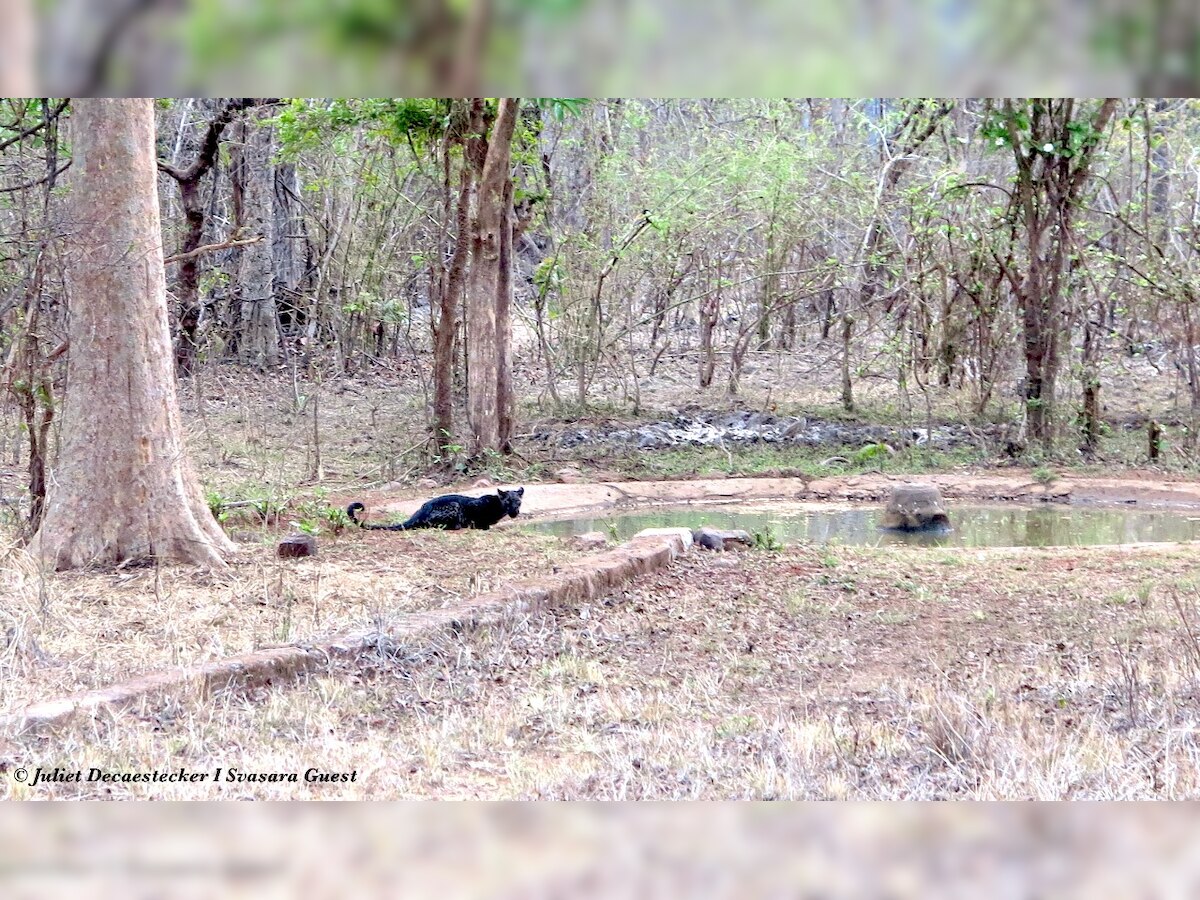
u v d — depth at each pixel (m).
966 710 5.34
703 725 5.57
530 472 15.49
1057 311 16.70
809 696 6.17
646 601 8.35
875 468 16.28
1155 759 4.80
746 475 15.66
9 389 9.17
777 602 8.47
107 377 8.60
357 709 5.73
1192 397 16.83
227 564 8.94
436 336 15.57
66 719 5.13
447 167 16.19
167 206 23.19
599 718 5.72
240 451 15.88
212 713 5.45
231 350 22.83
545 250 25.73
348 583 8.41
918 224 18.44
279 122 16.02
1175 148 19.36
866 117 21.58
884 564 10.04
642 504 14.65
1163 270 16.67
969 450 17.27
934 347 19.12
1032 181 16.45
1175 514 14.12
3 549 7.29
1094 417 16.97
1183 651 6.79
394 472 15.23
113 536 8.58
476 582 8.34
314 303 19.66
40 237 8.73
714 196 20.11
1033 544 12.33
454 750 5.12
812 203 20.16
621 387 21.42
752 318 23.33
